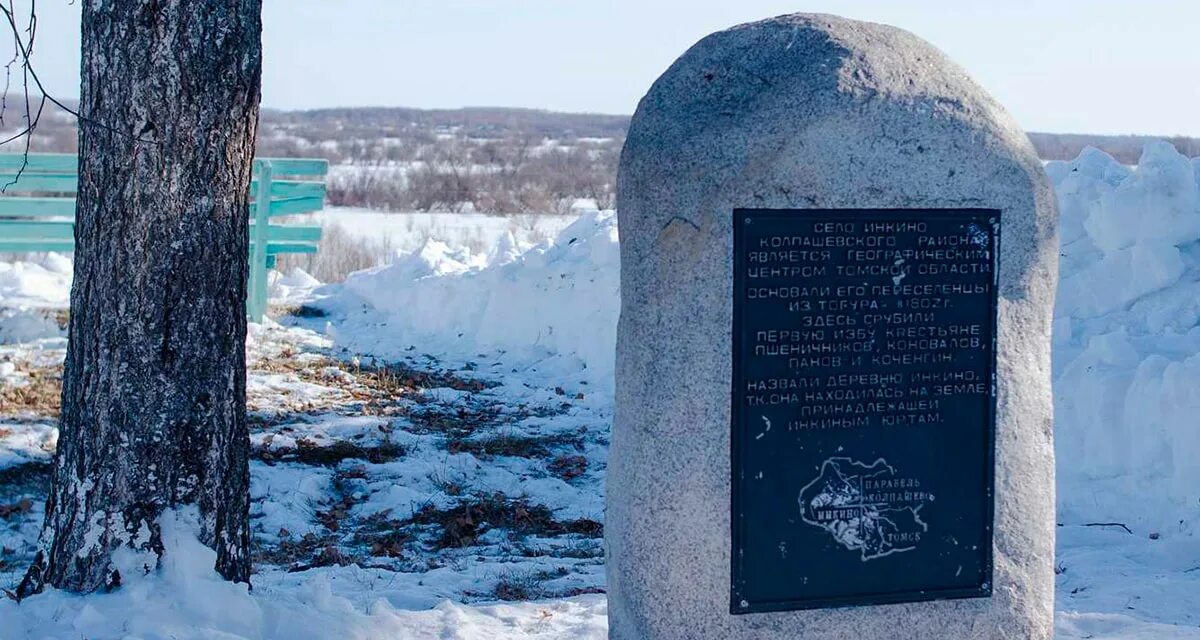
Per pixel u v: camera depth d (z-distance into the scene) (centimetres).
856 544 506
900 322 502
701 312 487
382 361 1591
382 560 852
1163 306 1021
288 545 889
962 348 509
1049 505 525
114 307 598
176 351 604
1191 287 1023
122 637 558
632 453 497
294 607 618
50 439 1098
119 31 583
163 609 580
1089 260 1111
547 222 3894
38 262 2323
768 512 498
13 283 1847
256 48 611
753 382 492
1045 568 527
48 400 1252
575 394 1429
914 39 517
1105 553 770
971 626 521
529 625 641
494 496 1024
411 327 1812
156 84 584
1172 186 1055
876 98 491
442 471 1088
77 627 566
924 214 499
